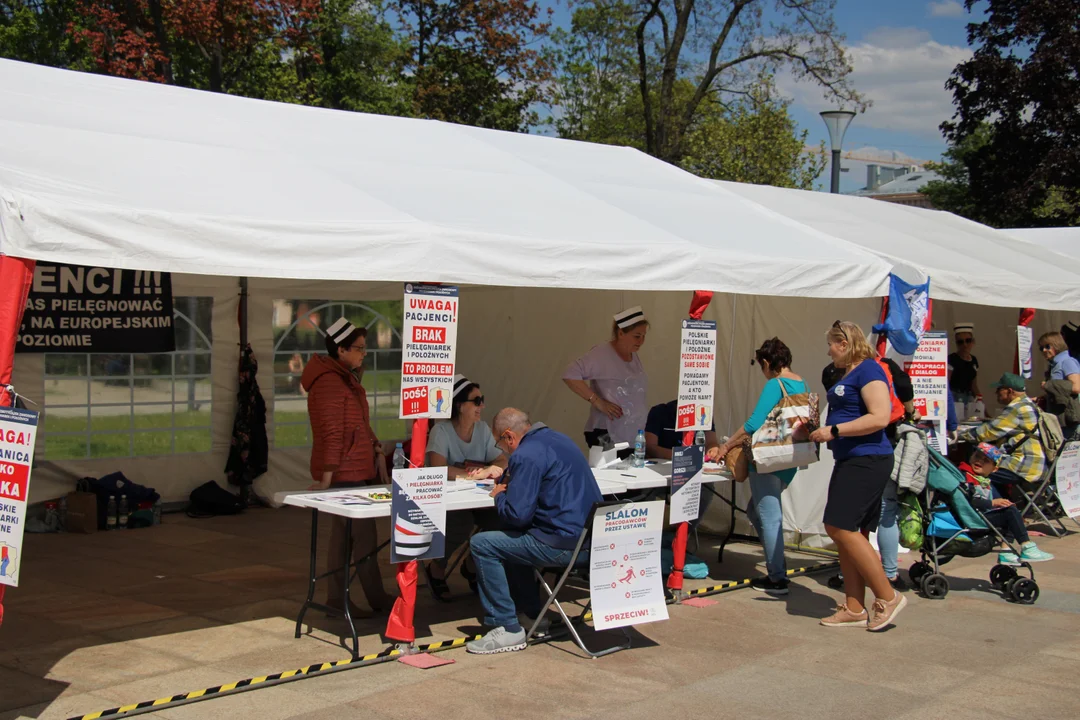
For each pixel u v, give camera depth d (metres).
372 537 6.54
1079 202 25.53
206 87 28.38
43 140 5.19
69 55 28.55
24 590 7.22
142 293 9.82
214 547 8.78
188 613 6.64
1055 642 6.32
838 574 8.06
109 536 9.19
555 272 5.92
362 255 5.17
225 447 10.60
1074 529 10.38
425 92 27.59
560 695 5.16
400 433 12.05
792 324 8.95
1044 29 24.86
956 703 5.16
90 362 9.74
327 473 6.25
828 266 7.53
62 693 5.05
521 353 11.20
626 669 5.62
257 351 10.73
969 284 9.13
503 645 5.84
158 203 4.67
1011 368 14.62
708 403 7.10
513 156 8.00
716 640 6.23
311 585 6.05
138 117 6.26
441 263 5.43
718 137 24.94
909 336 8.22
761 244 7.47
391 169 6.63
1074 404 10.75
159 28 21.44
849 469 6.41
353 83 31.88
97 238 4.37
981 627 6.65
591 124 37.22
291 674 5.29
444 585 7.02
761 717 4.92
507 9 28.11
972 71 25.38
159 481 10.20
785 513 9.18
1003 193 25.22
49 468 9.51
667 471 7.46
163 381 10.20
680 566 7.17
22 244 4.16
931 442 8.56
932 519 7.55
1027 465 8.84
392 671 5.48
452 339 5.62
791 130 25.30
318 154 6.55
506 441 5.89
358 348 6.39
